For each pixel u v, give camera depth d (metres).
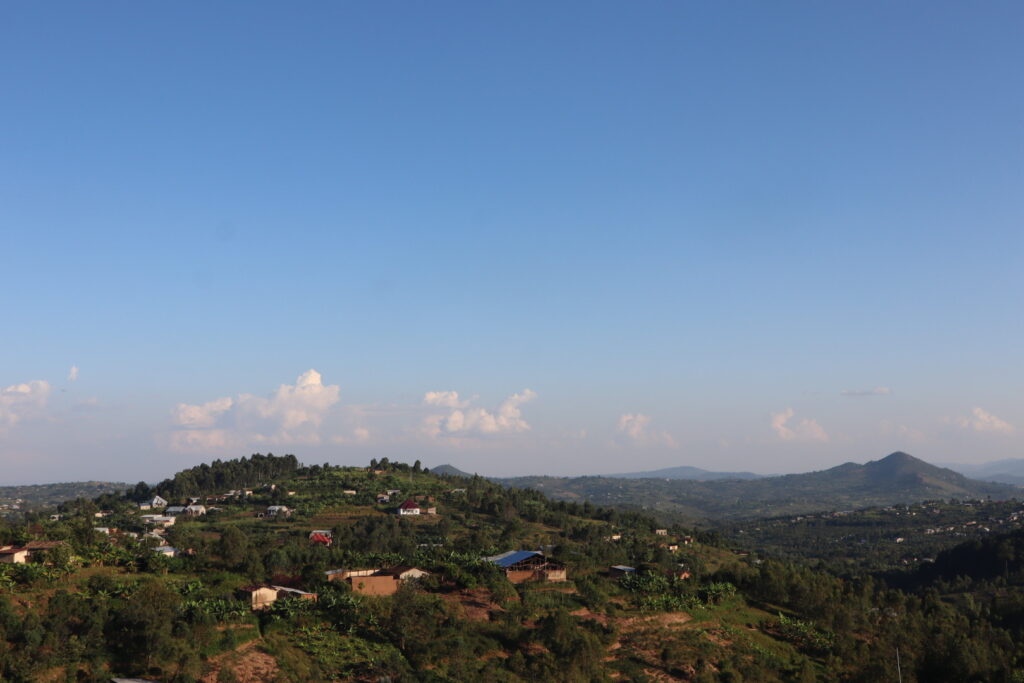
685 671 112.88
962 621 152.62
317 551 152.62
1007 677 119.75
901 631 140.75
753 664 118.44
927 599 171.38
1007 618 173.75
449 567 136.75
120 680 83.19
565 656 108.38
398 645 107.88
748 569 183.75
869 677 120.00
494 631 114.50
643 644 121.25
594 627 122.75
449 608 120.25
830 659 123.81
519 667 103.94
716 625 134.25
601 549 182.75
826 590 153.62
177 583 117.31
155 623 92.44
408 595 115.81
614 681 107.25
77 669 84.81
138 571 124.00
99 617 92.25
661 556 197.38
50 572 105.31
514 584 139.75
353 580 127.81
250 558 136.38
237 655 96.44
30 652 83.25
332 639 105.69
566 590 140.38
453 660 103.62
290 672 94.44
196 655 90.88
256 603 113.25
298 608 111.19
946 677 125.00
